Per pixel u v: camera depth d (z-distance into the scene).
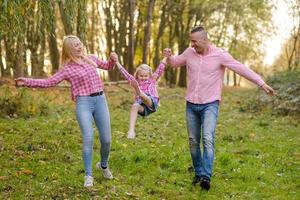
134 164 7.46
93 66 6.12
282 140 10.14
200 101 6.23
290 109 14.20
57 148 8.52
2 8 8.20
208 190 6.32
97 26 34.25
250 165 7.73
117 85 24.02
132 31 26.97
